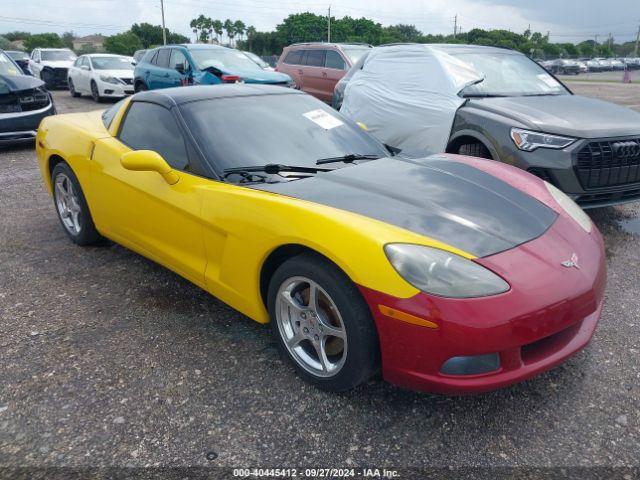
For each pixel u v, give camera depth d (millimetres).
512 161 4469
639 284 3600
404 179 2857
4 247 4379
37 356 2832
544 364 2238
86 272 3889
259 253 2549
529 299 2115
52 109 8758
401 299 2086
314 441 2219
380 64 6434
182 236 3074
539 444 2189
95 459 2135
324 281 2293
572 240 2516
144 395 2514
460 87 5324
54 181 4391
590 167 4227
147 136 3480
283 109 3547
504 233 2404
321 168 3031
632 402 2426
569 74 62750
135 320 3199
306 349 2613
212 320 3188
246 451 2168
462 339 2037
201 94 3531
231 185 2842
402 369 2182
